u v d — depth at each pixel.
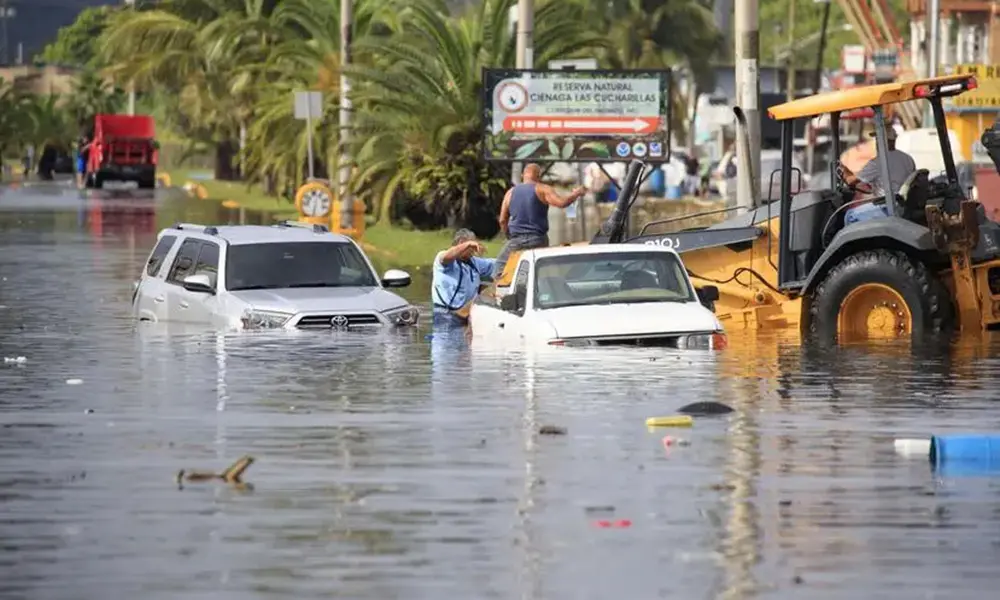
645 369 40.72
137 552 23.08
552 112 80.25
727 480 27.62
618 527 24.39
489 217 100.06
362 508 25.61
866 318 48.69
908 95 49.25
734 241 51.38
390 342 47.03
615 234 53.22
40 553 23.02
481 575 21.92
